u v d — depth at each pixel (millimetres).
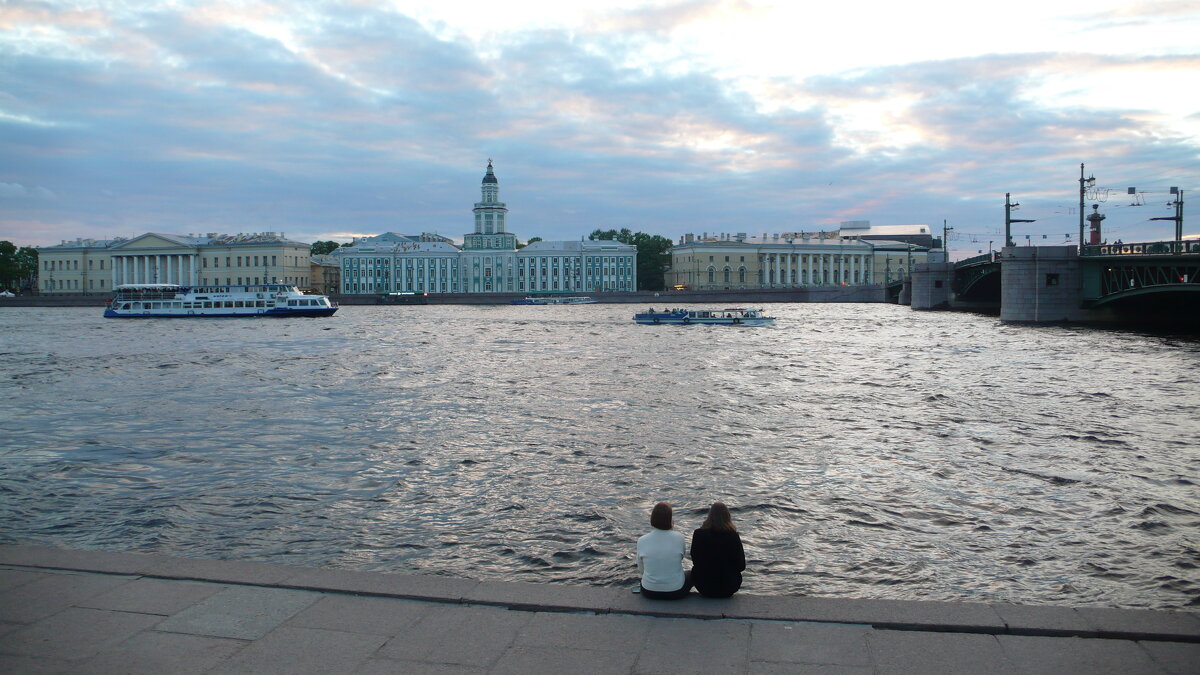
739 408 31062
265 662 8000
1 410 31297
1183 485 19906
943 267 114188
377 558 15250
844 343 60938
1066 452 23422
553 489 19766
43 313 128375
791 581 14016
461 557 15289
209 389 37219
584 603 9242
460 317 109000
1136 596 13336
